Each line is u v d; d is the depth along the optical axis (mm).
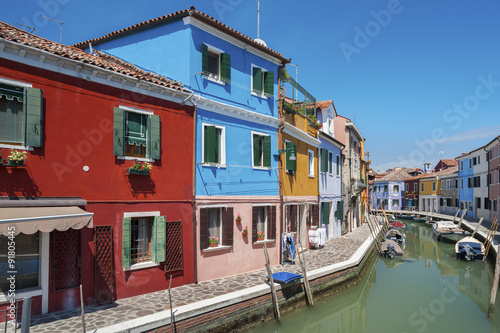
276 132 14633
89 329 7219
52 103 8312
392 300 14352
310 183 18531
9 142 7719
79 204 8500
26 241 7973
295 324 11250
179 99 10977
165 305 8828
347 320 12070
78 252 8633
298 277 11578
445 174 51469
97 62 9164
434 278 18016
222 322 9117
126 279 9484
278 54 14461
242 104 13156
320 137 20500
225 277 12023
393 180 69000
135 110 9875
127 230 9477
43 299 8047
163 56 12055
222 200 12125
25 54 7828
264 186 13898
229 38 12688
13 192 7652
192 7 11141
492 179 35406
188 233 11055
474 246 22625
